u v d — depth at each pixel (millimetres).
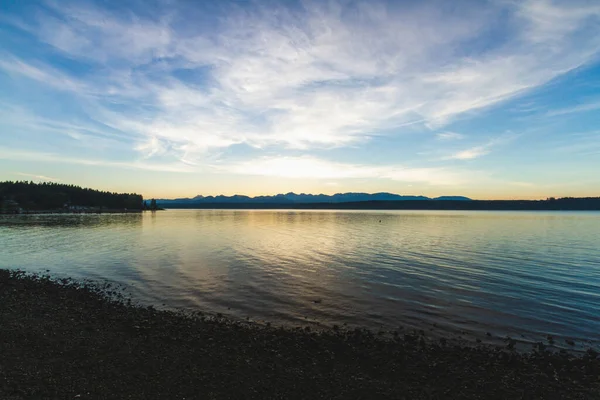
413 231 65688
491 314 16828
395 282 23203
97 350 11594
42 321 14477
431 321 15859
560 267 28453
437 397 9211
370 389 9539
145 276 24812
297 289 21312
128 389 9055
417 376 10367
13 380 9172
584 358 11938
